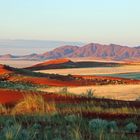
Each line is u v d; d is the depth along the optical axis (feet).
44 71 474.08
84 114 65.67
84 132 45.39
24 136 37.52
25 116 61.26
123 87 175.42
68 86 201.57
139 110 69.77
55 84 211.61
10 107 76.28
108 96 133.59
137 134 46.47
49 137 40.96
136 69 483.92
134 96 134.92
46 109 67.82
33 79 221.05
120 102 81.76
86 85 213.46
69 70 483.92
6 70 242.17
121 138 41.32
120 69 487.61
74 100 82.28
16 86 163.22
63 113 66.18
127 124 55.11
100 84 222.07
